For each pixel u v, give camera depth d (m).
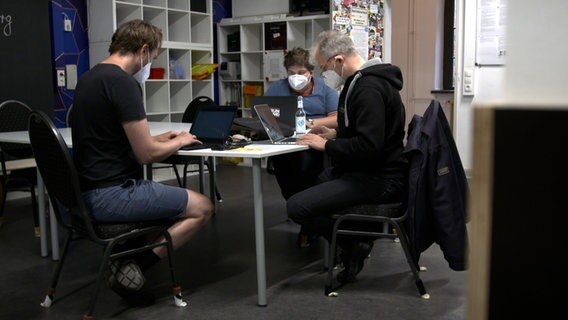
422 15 6.27
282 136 2.75
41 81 4.98
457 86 5.15
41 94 4.99
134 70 2.38
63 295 2.56
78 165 2.25
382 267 2.89
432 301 2.42
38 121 2.12
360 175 2.43
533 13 0.54
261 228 2.38
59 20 5.36
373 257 3.06
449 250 2.29
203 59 6.50
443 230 2.29
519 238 0.51
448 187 2.30
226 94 6.96
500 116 0.50
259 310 2.37
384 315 2.29
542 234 0.51
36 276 2.82
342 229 2.59
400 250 3.19
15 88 4.80
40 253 3.20
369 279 2.72
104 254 2.16
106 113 2.20
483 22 4.97
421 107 6.43
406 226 2.41
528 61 0.55
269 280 2.73
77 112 2.24
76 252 3.21
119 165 2.26
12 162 3.88
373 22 5.58
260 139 2.79
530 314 0.53
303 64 3.37
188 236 2.46
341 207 2.43
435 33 6.22
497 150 0.51
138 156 2.26
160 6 5.81
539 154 0.49
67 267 2.96
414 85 6.44
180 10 6.00
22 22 4.80
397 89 2.45
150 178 3.18
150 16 5.97
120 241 2.19
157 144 2.26
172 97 6.39
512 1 0.55
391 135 2.41
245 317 2.30
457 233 2.29
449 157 2.32
